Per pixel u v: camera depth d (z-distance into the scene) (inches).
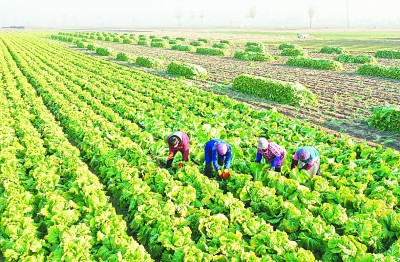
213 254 286.7
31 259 281.0
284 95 781.9
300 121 652.1
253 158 463.5
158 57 1697.8
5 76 1003.3
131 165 448.1
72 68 1204.5
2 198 366.0
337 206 334.6
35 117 660.1
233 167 431.2
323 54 1801.2
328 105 765.9
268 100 815.7
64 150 476.1
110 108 690.2
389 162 433.4
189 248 280.8
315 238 309.4
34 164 440.8
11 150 482.9
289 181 372.2
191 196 362.0
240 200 379.2
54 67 1233.4
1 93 810.8
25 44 2269.9
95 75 1061.8
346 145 486.9
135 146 481.1
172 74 1168.2
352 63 1421.0
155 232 316.5
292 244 292.2
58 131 568.1
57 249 291.4
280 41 2947.8
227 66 1373.0
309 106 759.1
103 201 361.1
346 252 279.1
